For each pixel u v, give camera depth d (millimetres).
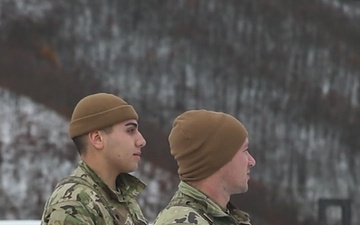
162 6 61406
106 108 10398
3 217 41281
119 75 55938
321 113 55781
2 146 45688
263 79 57469
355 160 52250
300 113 55438
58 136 46812
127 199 10602
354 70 59188
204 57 58406
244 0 62469
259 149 51781
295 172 50312
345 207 31516
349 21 63000
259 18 61656
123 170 10453
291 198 47531
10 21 56750
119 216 10141
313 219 46125
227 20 61094
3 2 57906
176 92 55562
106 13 60219
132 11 60719
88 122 10383
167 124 52188
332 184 49688
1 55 53938
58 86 52188
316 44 60750
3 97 49625
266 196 47031
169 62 57625
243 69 57938
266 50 59656
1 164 44531
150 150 47031
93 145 10391
